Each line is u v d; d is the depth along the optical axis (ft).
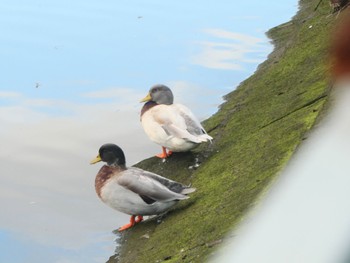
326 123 3.71
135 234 36.78
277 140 38.29
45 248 36.55
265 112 45.88
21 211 40.29
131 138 49.24
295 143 36.11
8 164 45.83
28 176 44.39
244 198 31.78
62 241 37.22
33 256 35.91
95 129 50.57
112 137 49.44
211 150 44.52
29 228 38.52
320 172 3.44
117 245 36.37
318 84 44.39
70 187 43.24
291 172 3.75
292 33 62.75
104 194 37.09
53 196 42.11
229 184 36.35
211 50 62.18
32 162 46.03
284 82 49.70
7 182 43.68
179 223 34.88
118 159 37.70
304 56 52.60
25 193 42.42
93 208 40.73
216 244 28.43
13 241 37.17
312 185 3.44
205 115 51.19
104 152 37.55
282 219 3.46
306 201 3.43
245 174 36.11
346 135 3.43
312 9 67.05
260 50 61.26
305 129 36.78
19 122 51.37
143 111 45.27
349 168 3.37
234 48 62.18
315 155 3.51
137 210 36.52
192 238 31.71
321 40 53.31
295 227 3.40
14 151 47.62
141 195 36.24
